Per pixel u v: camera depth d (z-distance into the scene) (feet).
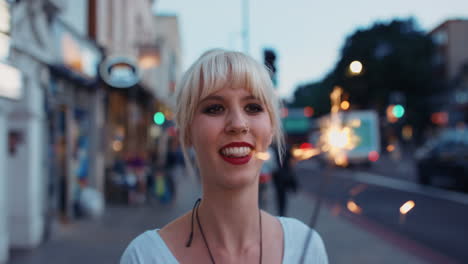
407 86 108.27
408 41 104.01
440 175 42.22
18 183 19.86
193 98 4.02
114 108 41.16
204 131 3.91
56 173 24.39
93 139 29.99
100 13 29.81
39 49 19.57
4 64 14.02
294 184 24.97
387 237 22.88
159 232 4.26
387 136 65.31
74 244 20.90
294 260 4.18
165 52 70.59
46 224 21.79
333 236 23.25
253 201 4.16
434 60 109.81
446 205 32.22
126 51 38.86
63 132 25.59
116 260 18.34
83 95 28.48
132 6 42.83
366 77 98.12
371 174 63.46
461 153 40.40
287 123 79.71
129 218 28.60
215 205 4.08
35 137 20.16
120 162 36.73
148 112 61.41
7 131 19.74
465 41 109.70
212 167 3.93
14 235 19.90
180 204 35.88
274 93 4.27
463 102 116.37
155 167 36.55
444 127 122.93
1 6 13.91
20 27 17.98
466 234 22.91
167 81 73.05
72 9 25.58
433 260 18.37
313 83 79.71
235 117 3.85
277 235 4.34
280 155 4.50
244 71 3.93
